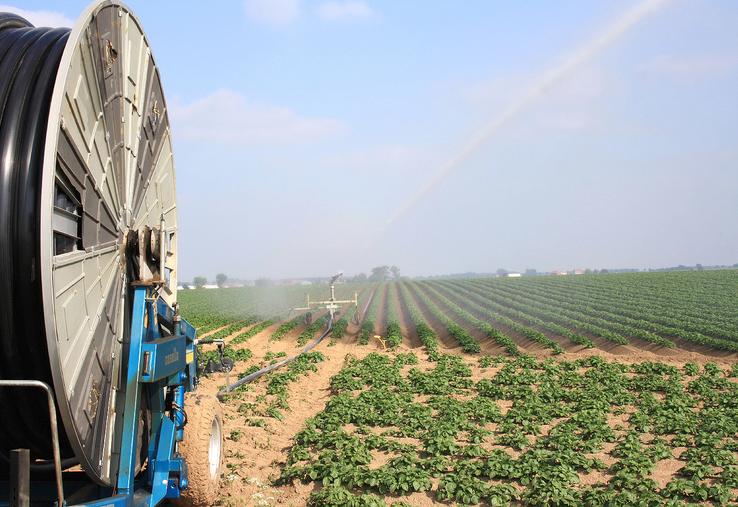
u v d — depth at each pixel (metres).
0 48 6.98
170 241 10.50
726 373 27.34
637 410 20.20
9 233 6.24
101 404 7.27
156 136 9.59
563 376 25.52
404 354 32.78
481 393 22.58
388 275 157.00
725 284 87.62
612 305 63.44
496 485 12.35
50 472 7.90
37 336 6.44
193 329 11.51
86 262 7.02
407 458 13.52
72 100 6.68
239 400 20.55
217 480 10.70
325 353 35.28
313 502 11.45
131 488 7.63
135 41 8.56
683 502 11.78
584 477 13.66
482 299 78.06
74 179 6.79
